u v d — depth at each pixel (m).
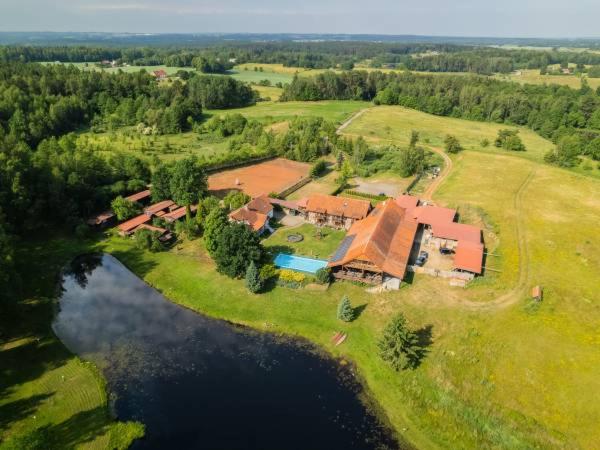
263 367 61.22
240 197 106.06
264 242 91.62
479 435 50.59
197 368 60.97
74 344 64.94
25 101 164.12
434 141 169.25
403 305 71.56
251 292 75.69
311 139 152.75
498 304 70.62
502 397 54.25
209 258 86.62
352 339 65.56
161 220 97.62
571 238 90.31
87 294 77.06
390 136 173.12
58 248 90.81
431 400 55.00
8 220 89.44
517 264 80.88
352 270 78.38
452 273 78.56
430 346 63.06
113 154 130.38
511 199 110.50
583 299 70.69
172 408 54.47
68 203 96.69
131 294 77.31
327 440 50.50
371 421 53.06
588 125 193.75
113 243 93.06
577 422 50.50
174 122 183.75
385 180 130.88
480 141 172.50
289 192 119.38
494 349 61.25
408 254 80.75
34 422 51.44
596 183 122.31
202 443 49.88
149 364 61.56
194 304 74.31
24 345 63.78
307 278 78.38
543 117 199.62
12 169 90.62
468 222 101.62
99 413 53.28
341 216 97.56
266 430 51.56
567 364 58.03
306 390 57.41
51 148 119.62
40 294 76.19
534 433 49.66
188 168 105.50
